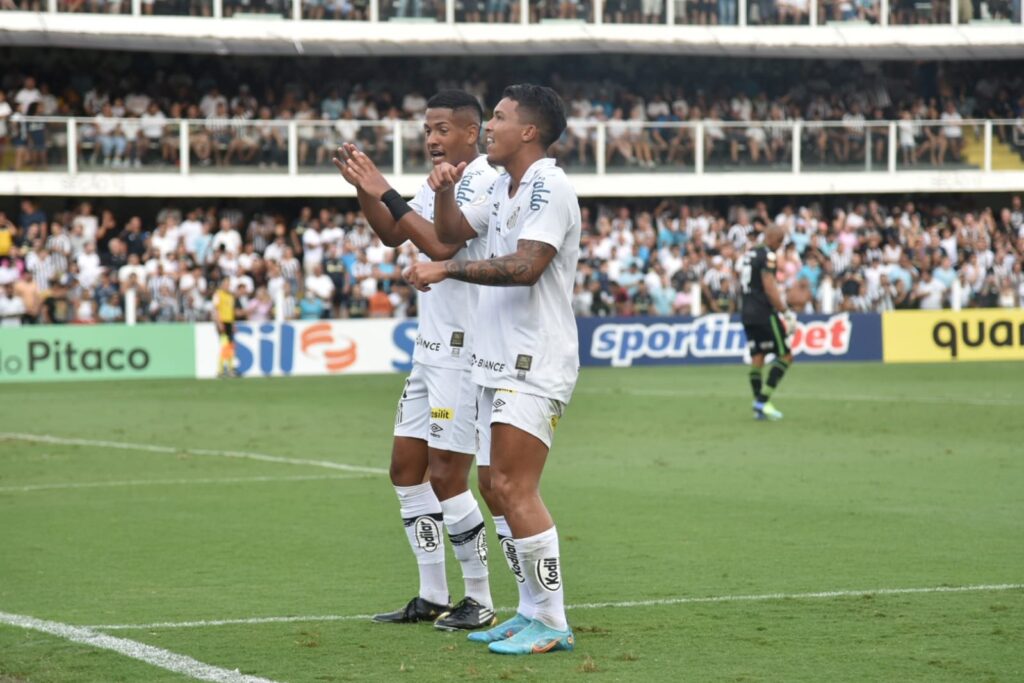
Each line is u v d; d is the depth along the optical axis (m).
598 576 12.45
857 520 15.75
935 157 56.09
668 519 15.91
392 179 51.53
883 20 57.91
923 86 61.19
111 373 41.47
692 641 9.78
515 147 9.41
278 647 9.67
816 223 52.69
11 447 24.25
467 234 9.99
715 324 46.84
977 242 52.75
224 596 11.69
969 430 26.00
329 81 55.94
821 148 55.31
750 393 34.91
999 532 14.88
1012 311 48.22
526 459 9.39
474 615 10.34
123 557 13.70
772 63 59.56
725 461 21.59
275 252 47.19
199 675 8.84
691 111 57.91
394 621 10.60
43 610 11.07
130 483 19.56
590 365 45.44
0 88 51.72
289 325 43.00
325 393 35.94
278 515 16.52
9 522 16.06
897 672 8.84
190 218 47.06
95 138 48.88
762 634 10.01
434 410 10.38
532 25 55.34
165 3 51.50
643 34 56.16
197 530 15.41
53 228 45.00
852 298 50.00
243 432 26.66
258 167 50.62
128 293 42.34
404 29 54.06
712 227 52.50
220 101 52.62
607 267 49.03
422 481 10.68
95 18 50.53
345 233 48.50
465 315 10.42
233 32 52.03
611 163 53.84
